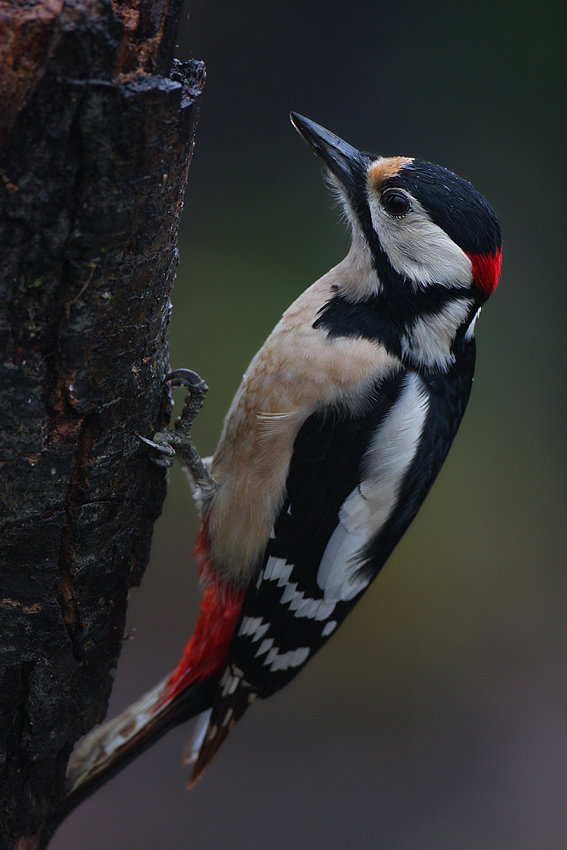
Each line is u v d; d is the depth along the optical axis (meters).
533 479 14.45
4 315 3.76
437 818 10.46
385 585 12.99
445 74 17.78
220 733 6.44
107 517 4.51
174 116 3.78
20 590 4.33
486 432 15.14
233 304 14.98
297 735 11.52
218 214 16.84
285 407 5.70
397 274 5.83
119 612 4.91
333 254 16.23
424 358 5.93
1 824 4.88
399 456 5.80
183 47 8.68
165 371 4.92
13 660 4.45
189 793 10.59
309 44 17.78
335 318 5.84
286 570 6.06
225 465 6.07
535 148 17.55
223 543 6.14
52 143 3.48
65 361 3.96
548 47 17.45
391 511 6.09
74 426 4.12
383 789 10.89
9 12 3.30
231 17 17.61
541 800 10.72
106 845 9.78
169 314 4.68
